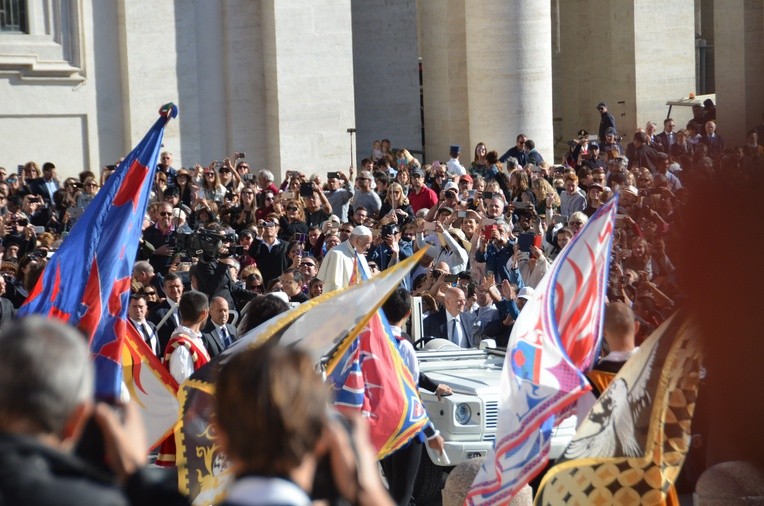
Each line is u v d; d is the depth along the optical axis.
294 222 26.95
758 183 9.09
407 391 12.52
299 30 38.62
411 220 27.27
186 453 10.52
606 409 9.55
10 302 17.55
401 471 13.29
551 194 29.77
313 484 5.18
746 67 45.56
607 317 10.60
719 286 9.16
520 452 10.09
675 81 48.88
